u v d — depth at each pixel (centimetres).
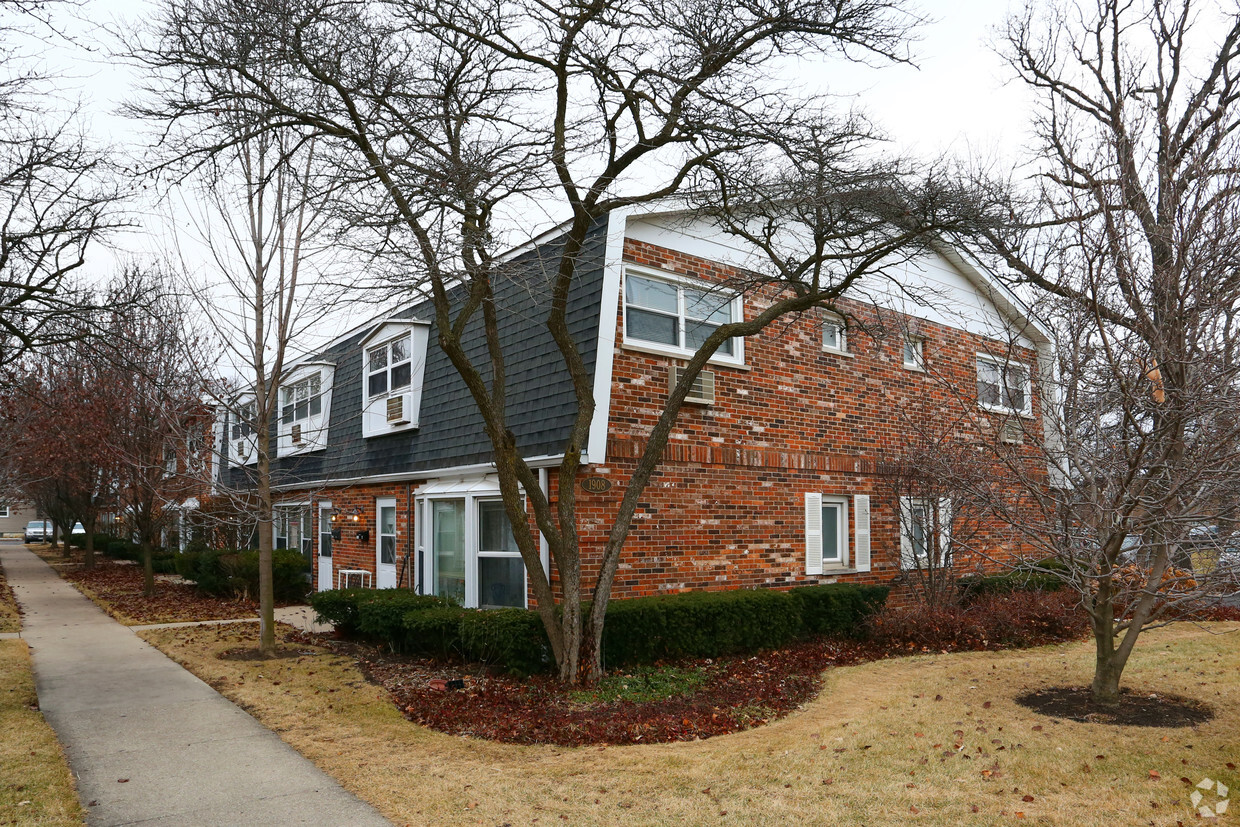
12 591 1908
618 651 886
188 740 664
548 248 1070
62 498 2625
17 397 1645
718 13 837
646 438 1027
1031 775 545
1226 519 591
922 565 1327
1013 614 1123
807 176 907
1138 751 582
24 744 627
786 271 979
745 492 1141
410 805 521
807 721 711
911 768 567
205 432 1458
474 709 750
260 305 1049
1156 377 604
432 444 1292
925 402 1383
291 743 655
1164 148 817
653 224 1072
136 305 1141
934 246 1204
